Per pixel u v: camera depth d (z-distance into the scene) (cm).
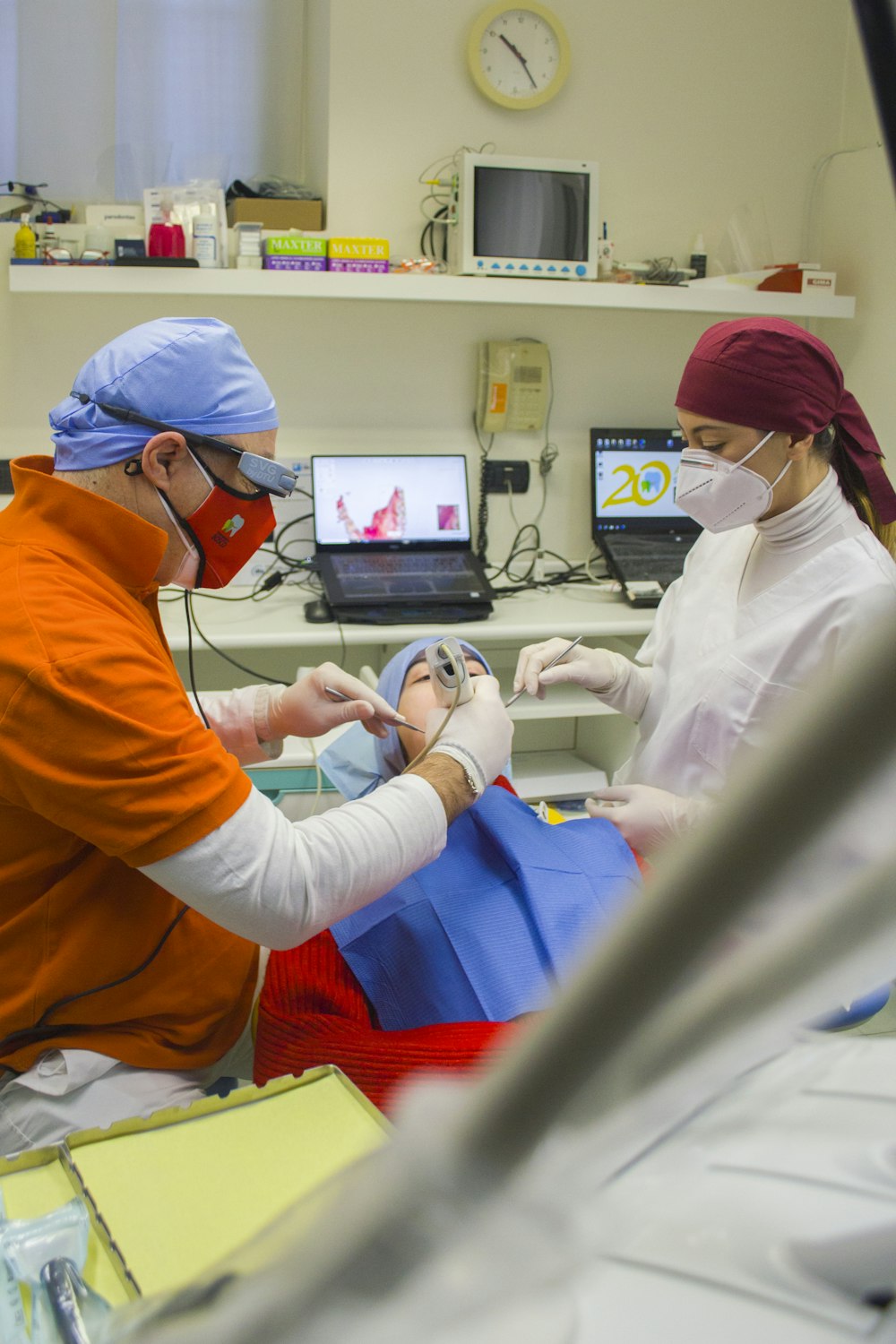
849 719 16
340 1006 140
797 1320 30
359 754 185
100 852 124
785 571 174
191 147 328
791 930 19
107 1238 79
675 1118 27
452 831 160
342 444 332
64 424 123
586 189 300
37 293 305
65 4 307
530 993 139
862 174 330
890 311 324
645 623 288
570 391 342
